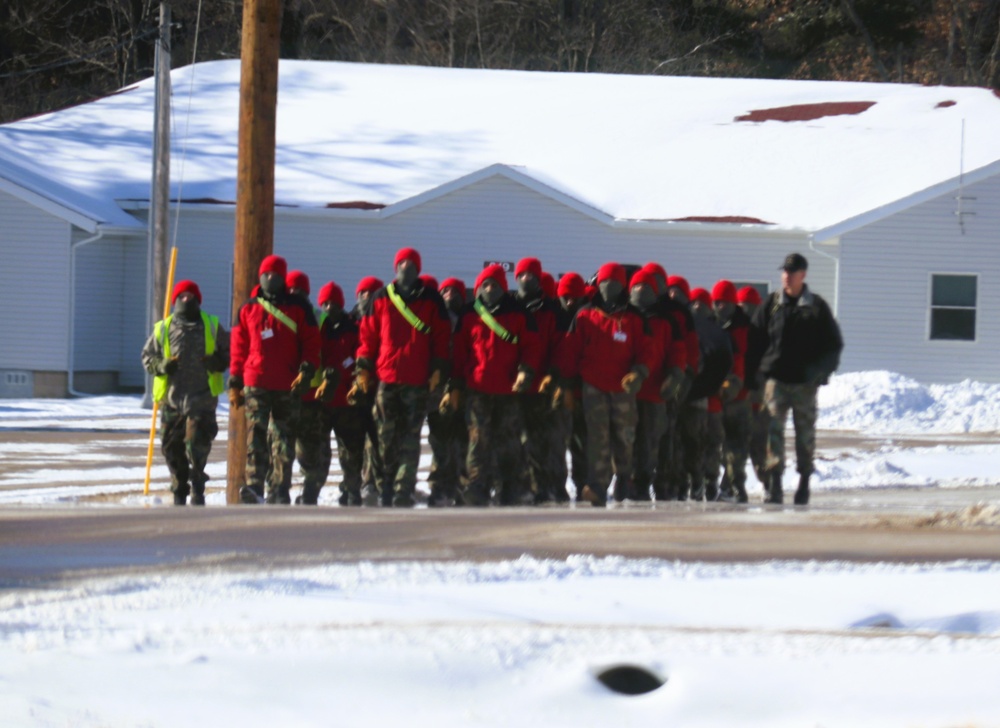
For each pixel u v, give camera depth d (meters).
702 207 126.12
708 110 150.62
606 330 47.00
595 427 47.03
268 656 19.03
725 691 17.58
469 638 19.69
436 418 50.09
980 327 119.88
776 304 50.31
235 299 57.53
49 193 122.31
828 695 17.41
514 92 158.88
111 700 17.58
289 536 30.89
